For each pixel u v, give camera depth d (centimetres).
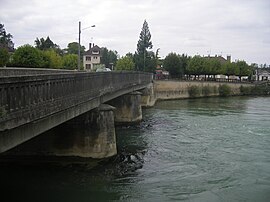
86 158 2123
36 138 2055
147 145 2828
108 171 2055
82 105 1891
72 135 2100
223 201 1662
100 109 2175
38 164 2069
